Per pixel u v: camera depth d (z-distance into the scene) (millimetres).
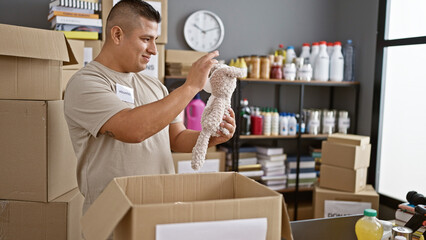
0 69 1591
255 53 3463
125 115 1188
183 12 3219
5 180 1645
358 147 2625
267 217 766
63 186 1762
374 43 3191
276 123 3213
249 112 3182
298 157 3234
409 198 1620
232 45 3383
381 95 3141
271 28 3500
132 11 1381
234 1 3367
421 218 1443
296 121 3355
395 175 3064
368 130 3268
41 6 2826
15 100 1604
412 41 2818
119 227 769
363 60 3316
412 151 2912
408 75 2938
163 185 959
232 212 738
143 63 1453
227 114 1156
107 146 1371
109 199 781
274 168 3234
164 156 1486
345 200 2691
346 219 1521
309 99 3672
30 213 1660
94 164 1380
